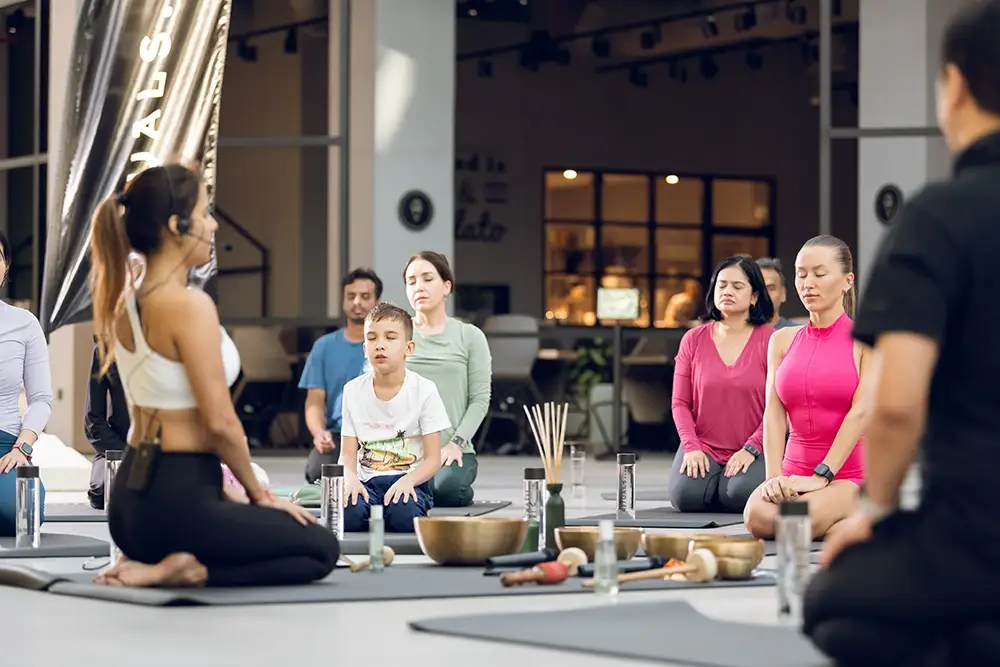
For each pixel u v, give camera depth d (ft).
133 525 14.40
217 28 30.60
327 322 48.06
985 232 9.58
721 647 11.32
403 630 12.28
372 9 47.55
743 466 24.81
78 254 30.35
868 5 48.49
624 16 70.69
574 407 50.75
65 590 14.62
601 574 14.58
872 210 48.11
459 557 16.70
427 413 20.85
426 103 47.73
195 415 14.40
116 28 30.48
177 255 14.44
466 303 73.82
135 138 30.40
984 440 9.60
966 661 9.58
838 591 9.91
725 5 67.00
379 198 47.26
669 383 50.62
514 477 36.58
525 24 73.67
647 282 77.10
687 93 77.56
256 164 67.87
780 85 78.43
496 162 74.43
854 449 19.60
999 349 9.59
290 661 10.78
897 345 9.48
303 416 49.21
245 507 14.61
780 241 78.59
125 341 14.43
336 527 19.07
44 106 49.93
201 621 12.76
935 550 9.62
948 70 9.96
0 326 21.02
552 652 11.17
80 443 46.11
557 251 75.77
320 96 67.10
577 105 75.92
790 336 20.56
